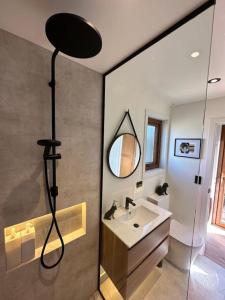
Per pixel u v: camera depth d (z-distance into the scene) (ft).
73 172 3.73
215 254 6.38
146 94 4.35
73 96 3.54
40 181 3.17
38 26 2.45
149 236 4.16
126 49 3.02
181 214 4.46
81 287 4.36
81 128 3.78
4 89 2.61
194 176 4.26
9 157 2.75
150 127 4.58
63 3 2.04
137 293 4.06
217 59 3.37
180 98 3.96
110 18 2.25
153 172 4.76
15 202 2.88
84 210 4.19
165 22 2.30
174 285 4.37
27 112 2.89
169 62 3.43
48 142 2.63
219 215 8.41
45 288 3.54
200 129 3.94
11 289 3.03
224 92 4.79
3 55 2.55
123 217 4.86
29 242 3.17
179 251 4.51
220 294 4.84
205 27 2.40
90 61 3.49
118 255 3.95
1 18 2.28
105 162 4.51
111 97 4.35
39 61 2.94
